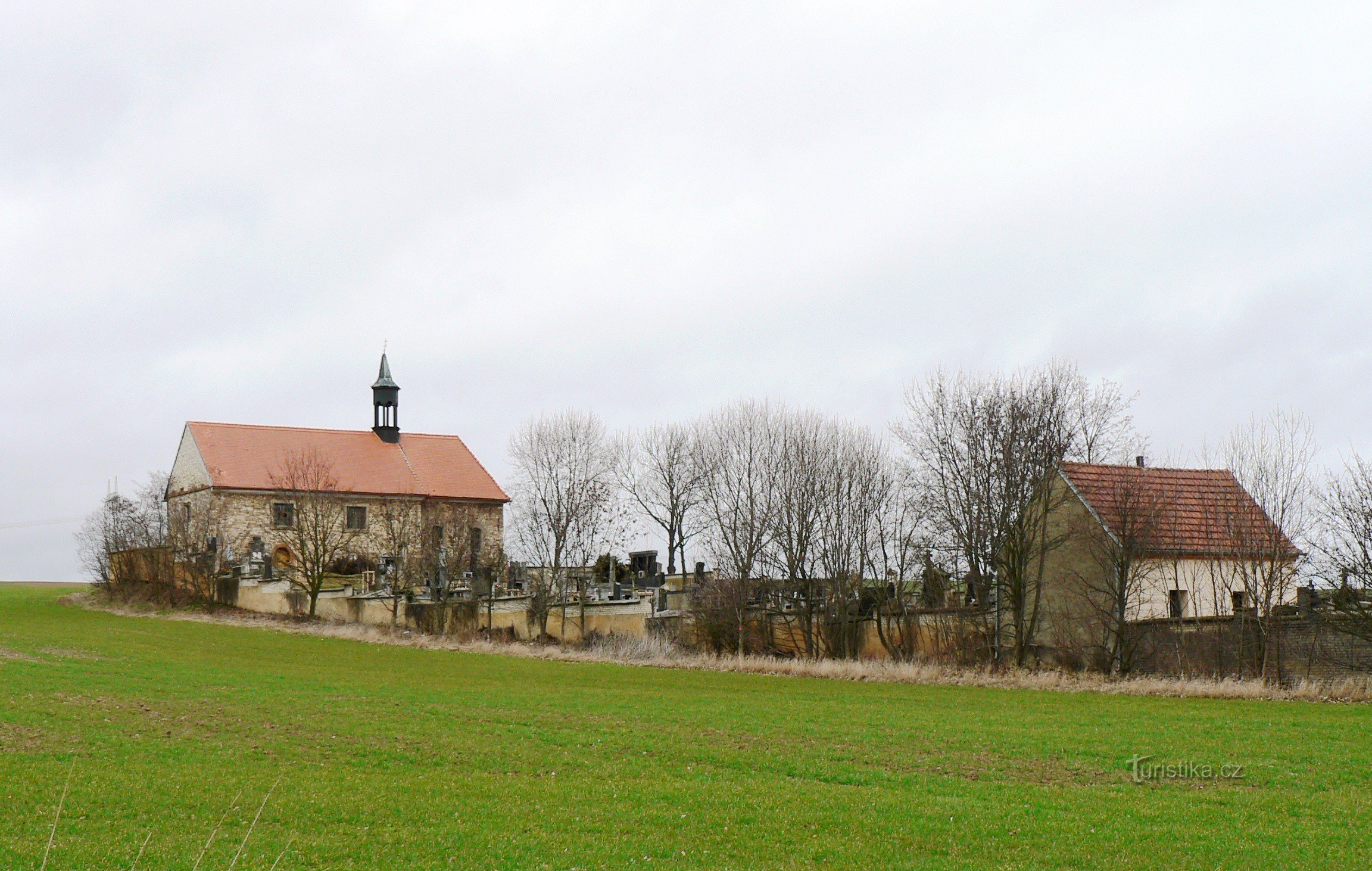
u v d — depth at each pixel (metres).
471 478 83.69
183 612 58.56
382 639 49.66
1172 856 15.32
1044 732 24.88
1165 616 42.53
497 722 25.66
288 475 72.94
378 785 18.70
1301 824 16.91
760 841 16.03
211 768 19.44
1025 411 44.41
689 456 79.38
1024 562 43.03
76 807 16.25
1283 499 39.62
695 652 48.84
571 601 56.62
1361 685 32.78
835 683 37.25
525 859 14.84
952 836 16.28
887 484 54.09
